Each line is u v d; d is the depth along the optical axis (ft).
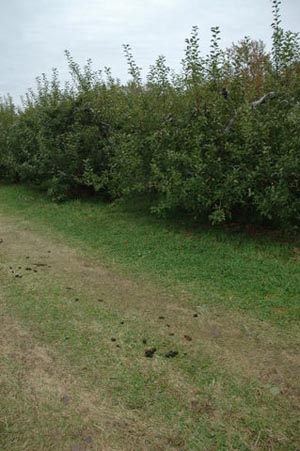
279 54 18.26
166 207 20.17
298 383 9.49
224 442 7.95
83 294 14.34
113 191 24.76
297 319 12.21
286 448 7.81
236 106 18.67
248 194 17.54
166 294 14.19
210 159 18.02
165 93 21.45
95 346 11.11
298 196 17.22
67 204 27.61
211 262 16.60
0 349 11.07
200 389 9.37
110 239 20.07
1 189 35.19
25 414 8.71
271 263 16.14
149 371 10.02
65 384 9.62
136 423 8.44
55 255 18.49
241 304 13.24
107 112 26.99
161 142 20.07
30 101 34.88
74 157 27.61
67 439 8.07
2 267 17.11
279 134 17.31
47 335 11.71
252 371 9.94
